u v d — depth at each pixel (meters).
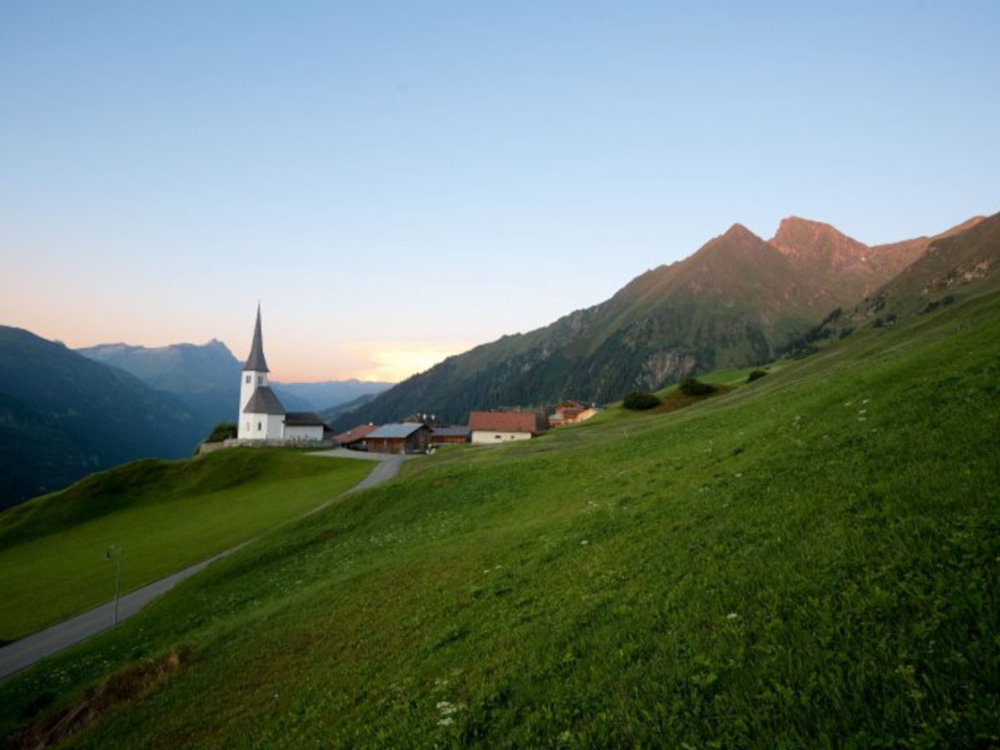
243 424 173.62
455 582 23.34
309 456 123.12
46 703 28.03
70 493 102.69
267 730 15.66
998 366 22.19
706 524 18.16
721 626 11.36
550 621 15.37
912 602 9.68
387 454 143.00
